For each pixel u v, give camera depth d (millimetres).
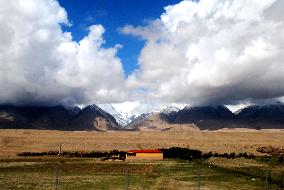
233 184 70438
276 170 96938
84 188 67500
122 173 93500
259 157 158625
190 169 101625
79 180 78875
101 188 67562
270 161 133250
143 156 148625
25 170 100938
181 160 142000
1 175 88000
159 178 82062
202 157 159125
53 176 86375
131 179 80750
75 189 66375
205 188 66562
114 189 66375
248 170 96625
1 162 130125
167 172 94812
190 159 149000
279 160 137875
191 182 74875
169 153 161625
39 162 130875
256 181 74000
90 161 138250
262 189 64188
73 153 184000
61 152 192000
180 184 72250
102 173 93875
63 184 72562
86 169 104750
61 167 110562
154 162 131875
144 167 110625
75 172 96438
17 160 141750
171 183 73812
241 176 82375
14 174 90625
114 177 84625
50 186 69500
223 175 84938
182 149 169000
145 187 68750
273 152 198750
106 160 142375
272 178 78125
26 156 170500
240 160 138500
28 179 80062
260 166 110938
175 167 109188
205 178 80125
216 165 114875
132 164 122250
